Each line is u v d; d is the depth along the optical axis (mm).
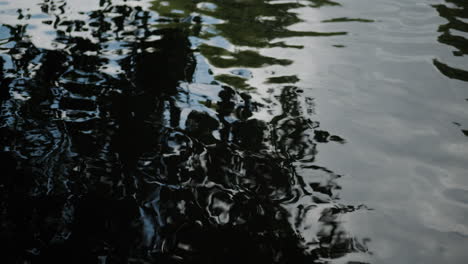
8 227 1690
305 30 3705
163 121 2387
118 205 1808
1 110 2447
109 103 2551
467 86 2818
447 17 3941
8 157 2076
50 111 2457
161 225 1712
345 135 2328
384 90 2787
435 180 2025
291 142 2252
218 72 2959
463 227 1754
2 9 4113
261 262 1566
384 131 2377
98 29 3666
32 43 3365
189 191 1896
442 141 2301
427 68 3053
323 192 1924
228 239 1660
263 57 3195
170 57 3160
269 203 1849
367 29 3725
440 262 1591
